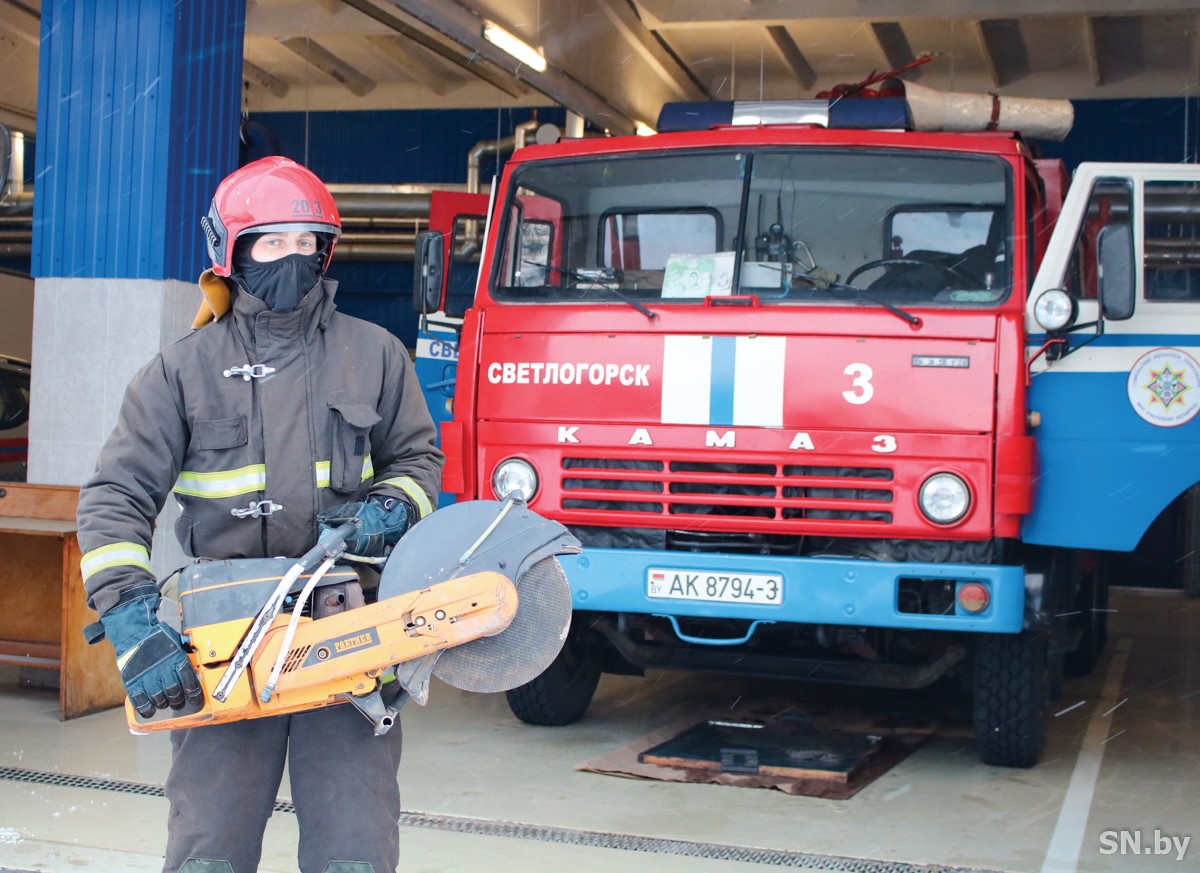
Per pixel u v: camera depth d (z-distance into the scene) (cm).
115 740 550
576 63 1048
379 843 245
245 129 1080
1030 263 526
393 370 268
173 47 636
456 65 1325
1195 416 489
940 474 482
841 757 543
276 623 228
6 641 652
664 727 609
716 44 1249
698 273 532
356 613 229
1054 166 605
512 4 933
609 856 414
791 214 533
